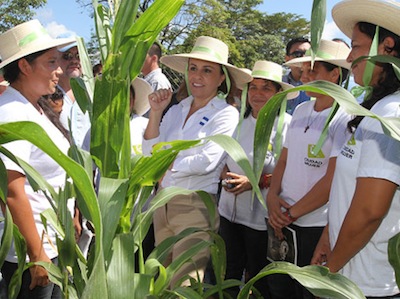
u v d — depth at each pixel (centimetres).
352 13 155
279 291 253
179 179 245
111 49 118
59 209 135
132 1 117
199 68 253
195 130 252
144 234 141
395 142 139
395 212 154
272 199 245
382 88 150
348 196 162
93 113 121
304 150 237
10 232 123
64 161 97
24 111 187
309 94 238
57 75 196
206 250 227
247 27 3158
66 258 126
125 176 125
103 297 99
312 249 236
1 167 120
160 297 140
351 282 118
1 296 203
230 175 273
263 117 122
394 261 130
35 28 191
